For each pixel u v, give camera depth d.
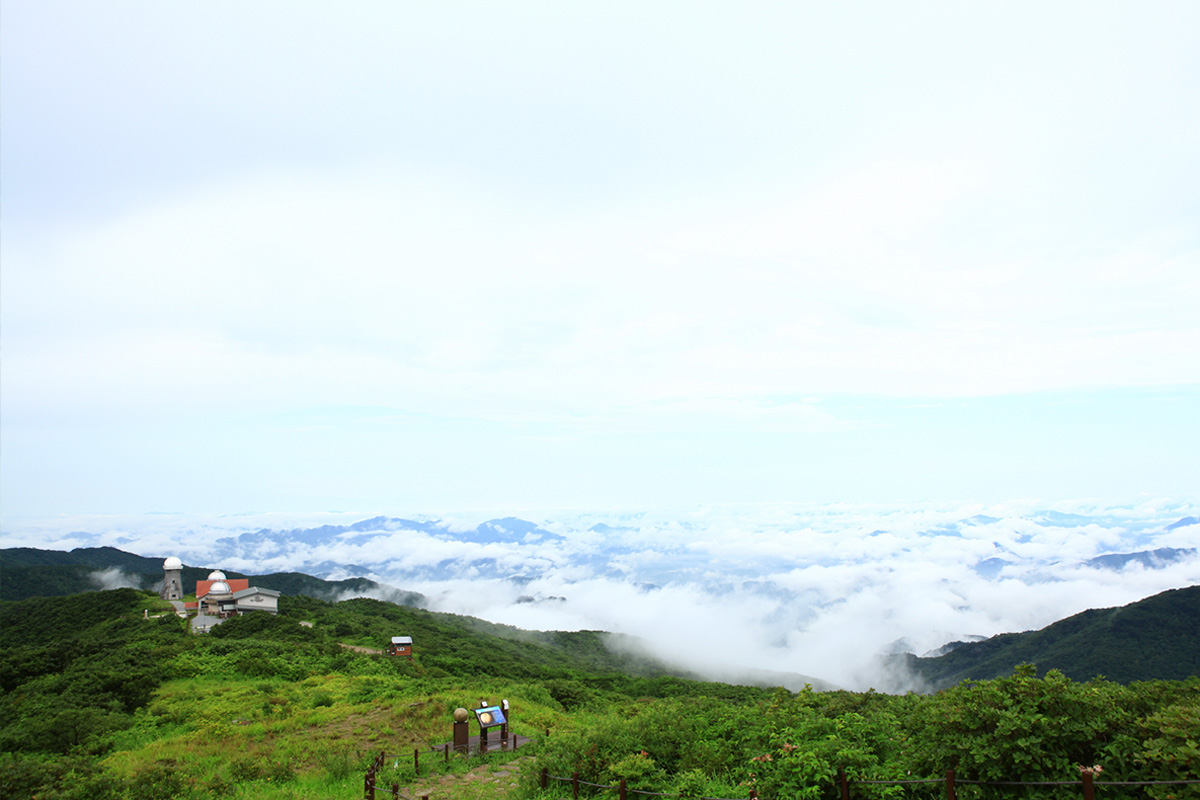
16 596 147.50
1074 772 10.12
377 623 99.62
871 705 17.88
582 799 15.29
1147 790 9.51
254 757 24.50
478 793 17.80
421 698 37.06
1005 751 10.55
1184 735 9.41
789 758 12.45
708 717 17.38
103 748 30.67
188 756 26.61
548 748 18.06
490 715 24.09
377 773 20.83
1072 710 10.60
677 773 15.09
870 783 11.48
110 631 80.62
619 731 17.08
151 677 45.50
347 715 33.22
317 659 60.31
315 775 21.78
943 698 12.08
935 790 11.33
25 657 54.62
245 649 61.47
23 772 15.88
